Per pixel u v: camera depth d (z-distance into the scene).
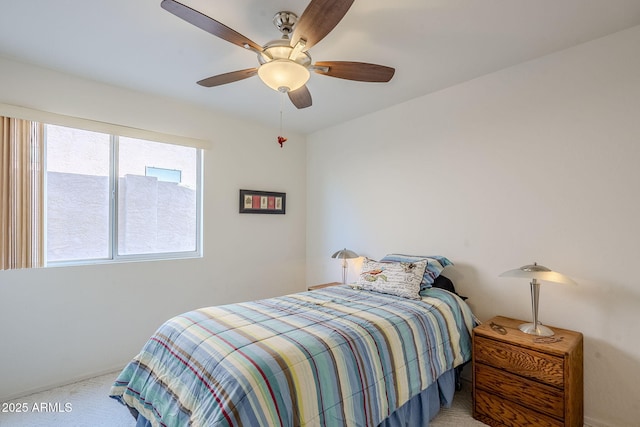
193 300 3.01
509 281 2.24
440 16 1.66
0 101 2.11
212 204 3.15
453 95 2.56
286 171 3.79
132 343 2.64
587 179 1.92
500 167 2.29
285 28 1.68
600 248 1.87
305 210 3.99
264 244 3.57
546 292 2.07
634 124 1.77
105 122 2.51
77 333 2.39
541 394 1.69
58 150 2.39
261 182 3.55
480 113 2.40
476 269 2.42
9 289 2.14
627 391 1.77
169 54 2.07
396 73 2.32
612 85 1.84
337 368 1.41
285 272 3.77
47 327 2.27
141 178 2.78
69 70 2.29
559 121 2.03
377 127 3.15
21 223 2.19
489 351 1.91
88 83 2.44
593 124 1.90
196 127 3.03
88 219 2.52
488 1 1.55
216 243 3.18
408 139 2.88
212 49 2.01
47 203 2.34
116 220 2.64
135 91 2.66
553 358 1.65
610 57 1.84
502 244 2.28
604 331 1.85
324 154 3.75
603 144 1.87
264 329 1.60
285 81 1.65
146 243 2.81
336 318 1.78
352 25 1.74
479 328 2.01
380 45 1.94
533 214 2.13
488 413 1.91
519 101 2.20
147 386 1.57
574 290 1.96
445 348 1.96
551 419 1.66
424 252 2.75
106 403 2.10
